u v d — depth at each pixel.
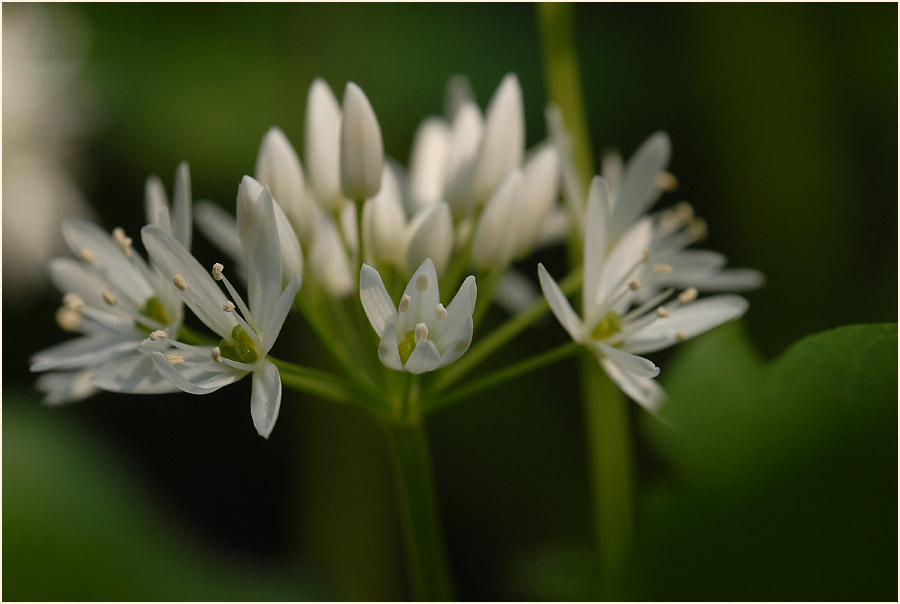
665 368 0.23
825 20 0.23
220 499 0.23
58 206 0.24
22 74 0.24
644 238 0.20
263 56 0.24
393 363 0.18
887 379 0.15
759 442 0.12
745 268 0.23
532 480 0.24
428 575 0.20
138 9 0.24
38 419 0.18
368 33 0.24
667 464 0.15
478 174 0.21
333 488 0.23
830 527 0.12
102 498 0.18
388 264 0.20
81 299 0.20
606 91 0.24
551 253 0.24
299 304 0.19
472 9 0.25
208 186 0.24
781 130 0.23
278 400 0.18
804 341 0.16
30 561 0.17
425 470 0.20
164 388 0.19
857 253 0.23
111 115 0.24
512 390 0.24
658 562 0.13
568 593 0.15
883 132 0.23
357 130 0.19
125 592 0.18
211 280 0.19
